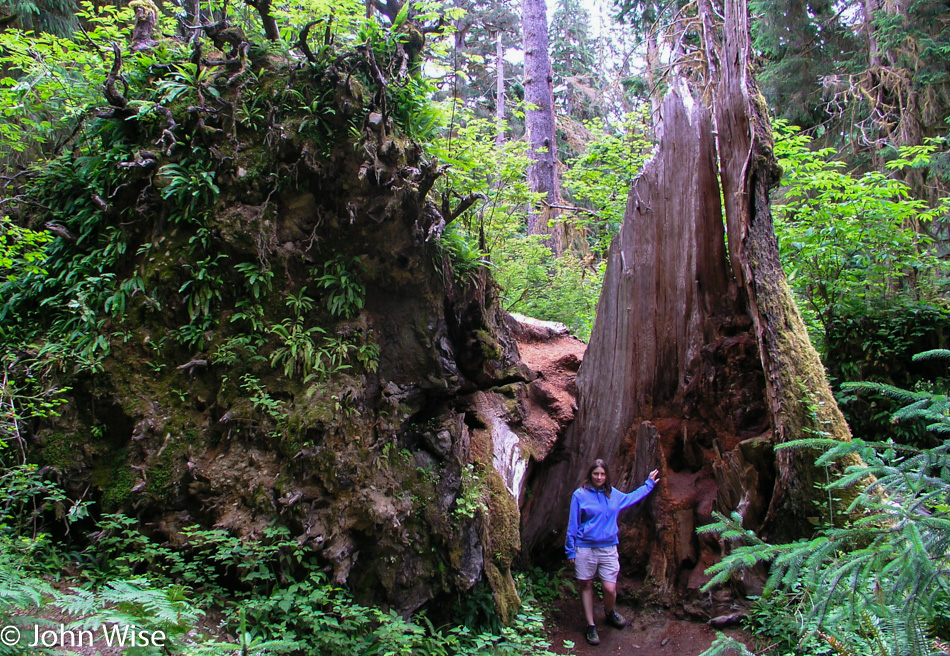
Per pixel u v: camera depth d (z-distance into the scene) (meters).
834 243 8.22
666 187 6.74
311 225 5.02
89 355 4.56
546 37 13.73
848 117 12.55
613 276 6.82
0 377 4.50
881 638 2.60
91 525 4.39
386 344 5.26
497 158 8.54
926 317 7.84
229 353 4.67
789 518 5.59
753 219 6.21
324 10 5.32
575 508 5.71
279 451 4.53
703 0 8.02
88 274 4.98
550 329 7.85
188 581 4.18
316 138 4.88
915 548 2.19
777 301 6.04
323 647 3.99
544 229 13.04
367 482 4.59
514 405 6.36
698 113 6.71
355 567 4.53
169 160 4.94
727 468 5.94
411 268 5.19
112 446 4.58
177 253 4.80
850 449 2.70
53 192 5.41
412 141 5.15
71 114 5.57
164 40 5.64
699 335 6.49
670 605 5.83
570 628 5.75
